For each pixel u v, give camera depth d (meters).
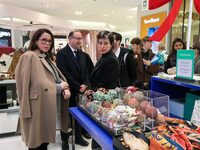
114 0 8.17
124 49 3.15
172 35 6.43
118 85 2.89
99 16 12.39
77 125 3.01
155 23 7.57
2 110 3.25
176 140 1.08
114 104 1.68
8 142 3.17
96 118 1.62
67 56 2.91
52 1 8.38
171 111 1.78
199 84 1.42
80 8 9.88
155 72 3.35
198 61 2.28
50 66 2.44
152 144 1.09
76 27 15.05
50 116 2.24
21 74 2.15
